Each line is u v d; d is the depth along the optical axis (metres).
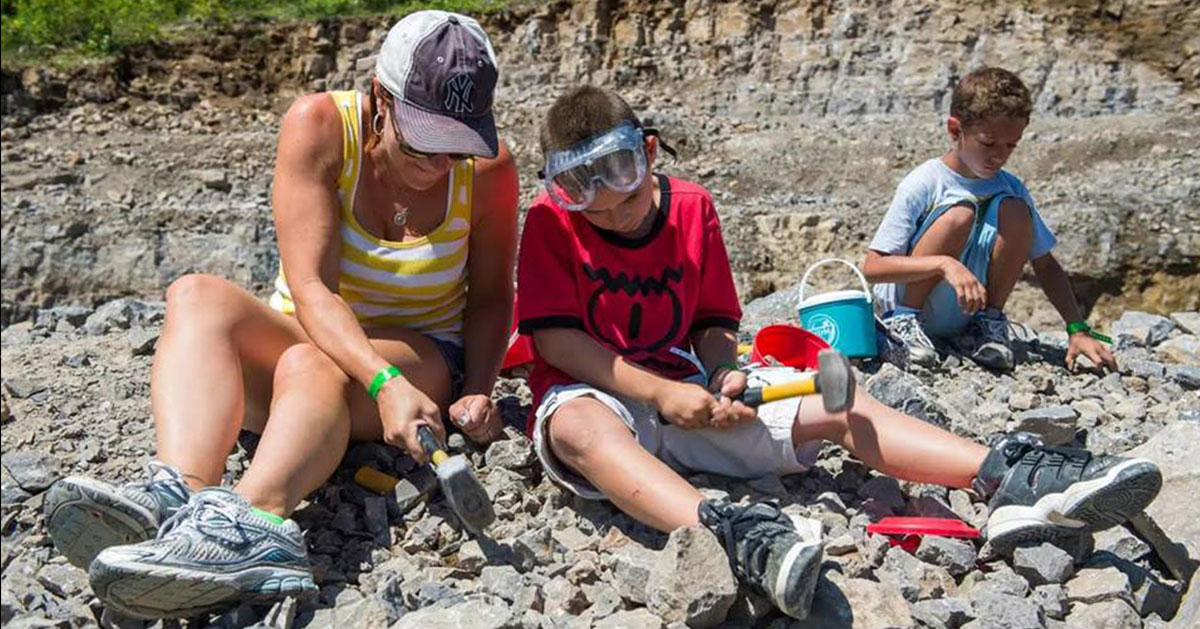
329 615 2.98
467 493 3.06
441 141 3.35
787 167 15.95
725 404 3.35
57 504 2.92
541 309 3.55
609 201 3.36
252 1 20.22
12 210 16.11
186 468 3.14
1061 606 3.06
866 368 4.84
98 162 17.31
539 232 3.61
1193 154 14.41
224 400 3.28
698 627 2.89
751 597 2.95
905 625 2.91
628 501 3.20
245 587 2.91
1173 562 3.24
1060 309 5.24
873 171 15.70
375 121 3.55
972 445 3.37
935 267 4.93
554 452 3.46
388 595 2.95
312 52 19.05
